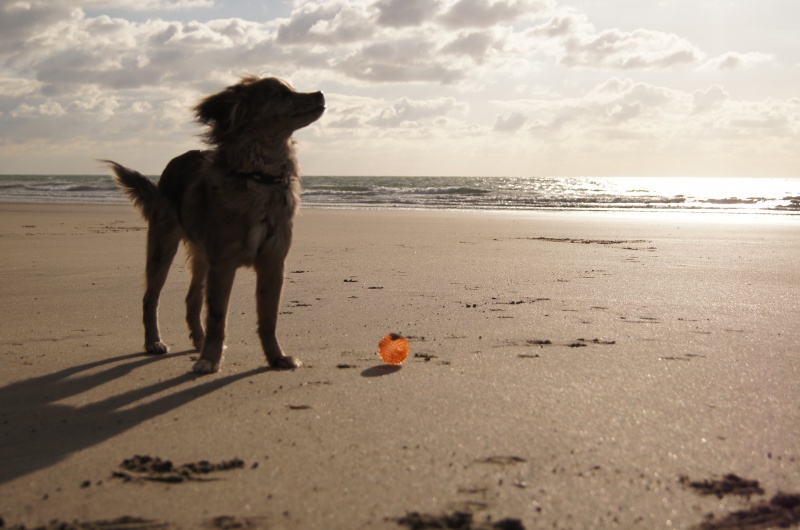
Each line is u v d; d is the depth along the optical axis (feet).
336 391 7.43
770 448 6.14
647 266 15.30
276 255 8.42
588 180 183.52
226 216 8.26
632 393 7.28
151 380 7.89
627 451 6.08
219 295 8.36
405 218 31.45
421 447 6.15
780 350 8.70
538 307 11.06
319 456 6.02
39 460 6.00
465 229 25.52
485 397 7.19
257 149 8.29
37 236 22.20
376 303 11.40
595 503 5.36
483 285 12.93
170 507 5.33
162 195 9.45
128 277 13.74
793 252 18.04
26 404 7.16
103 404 7.16
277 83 8.33
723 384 7.53
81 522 5.18
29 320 10.45
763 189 96.32
